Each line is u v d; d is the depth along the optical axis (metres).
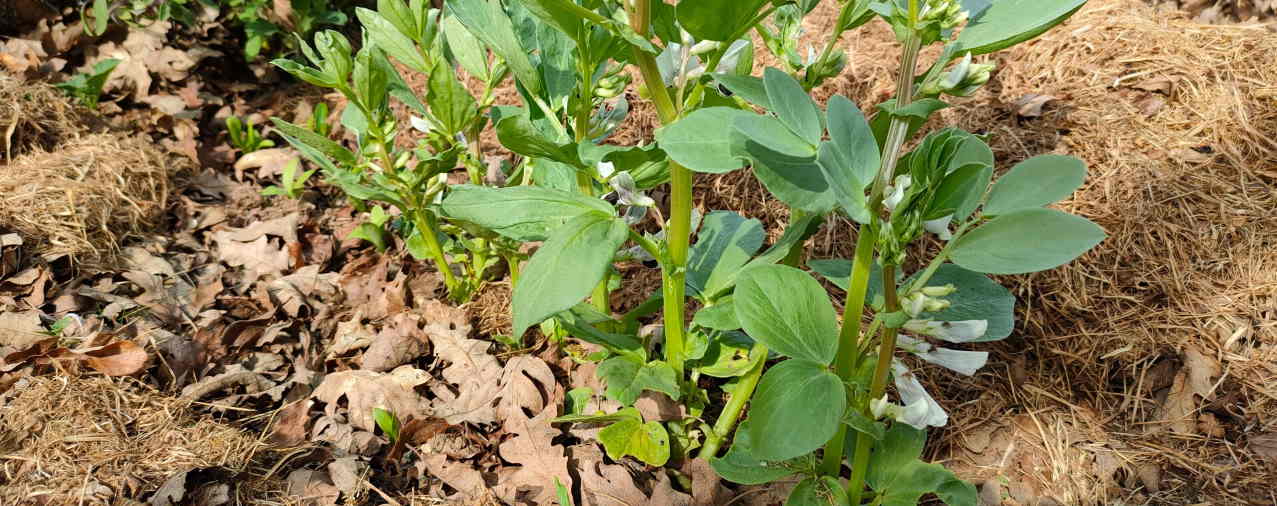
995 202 1.38
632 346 2.09
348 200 3.60
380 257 3.22
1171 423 2.40
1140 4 3.52
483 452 2.36
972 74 1.35
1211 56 3.14
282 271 3.12
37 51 3.94
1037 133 3.07
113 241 3.10
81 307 2.75
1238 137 2.90
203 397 2.48
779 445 1.43
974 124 3.16
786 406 1.46
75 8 4.21
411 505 2.20
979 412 2.51
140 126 3.84
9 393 2.32
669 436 2.29
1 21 4.02
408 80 4.27
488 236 2.55
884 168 1.44
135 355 2.50
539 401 2.45
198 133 3.89
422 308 2.95
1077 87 3.19
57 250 2.91
